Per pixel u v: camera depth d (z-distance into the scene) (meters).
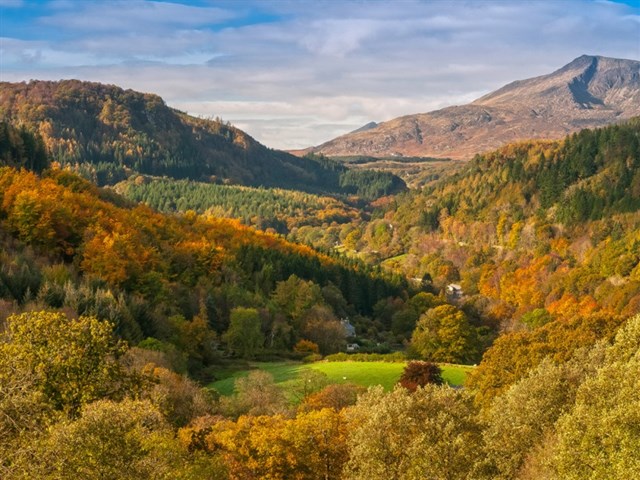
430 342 127.19
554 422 45.78
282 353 121.56
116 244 125.31
